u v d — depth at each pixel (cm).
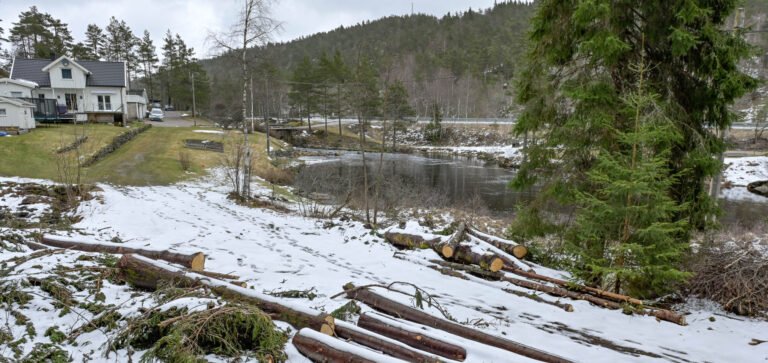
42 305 470
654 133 632
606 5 680
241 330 417
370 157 3934
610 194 698
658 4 708
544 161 886
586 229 709
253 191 1916
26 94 2894
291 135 4769
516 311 666
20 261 619
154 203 1478
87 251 738
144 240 989
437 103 5872
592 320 645
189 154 2558
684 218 733
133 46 6150
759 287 685
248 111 5875
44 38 5138
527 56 912
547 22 831
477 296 725
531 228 911
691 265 757
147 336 413
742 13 1154
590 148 795
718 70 701
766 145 3091
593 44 714
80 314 445
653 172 631
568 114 836
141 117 4366
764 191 2295
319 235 1127
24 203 1272
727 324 641
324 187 2156
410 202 1781
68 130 2652
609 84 747
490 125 5200
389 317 504
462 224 963
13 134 2334
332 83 5056
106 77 3406
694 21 704
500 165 3578
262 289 661
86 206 1309
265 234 1116
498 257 832
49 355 376
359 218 1406
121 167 2095
